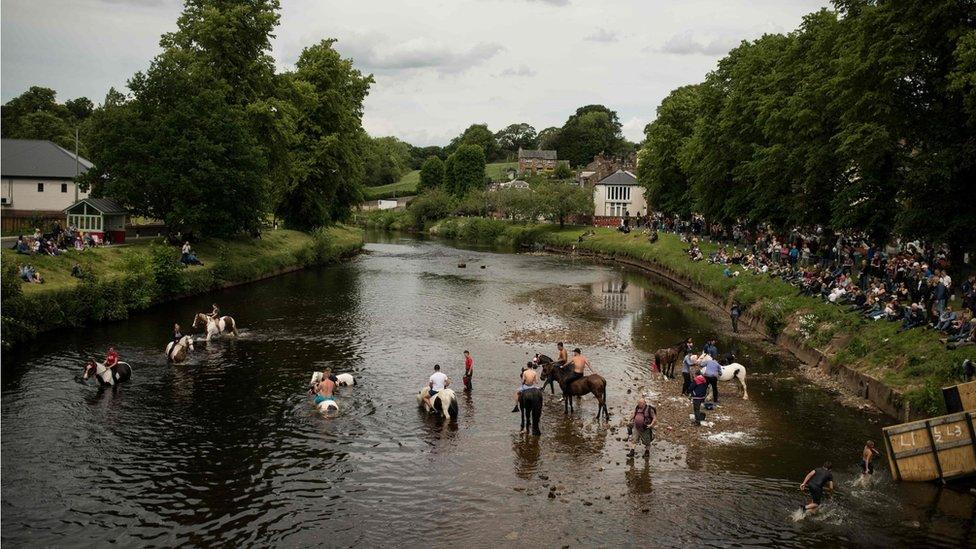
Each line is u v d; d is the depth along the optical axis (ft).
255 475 69.05
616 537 57.62
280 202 269.85
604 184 403.13
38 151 262.06
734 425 84.48
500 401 93.66
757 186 183.62
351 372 106.22
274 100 212.02
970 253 125.18
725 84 232.32
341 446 76.79
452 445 77.51
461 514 61.62
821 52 151.94
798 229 189.37
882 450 76.23
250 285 195.42
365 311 158.30
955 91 104.78
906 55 109.50
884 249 154.40
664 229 302.45
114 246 174.09
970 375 78.95
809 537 57.57
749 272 174.81
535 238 364.58
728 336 137.18
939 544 56.29
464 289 197.98
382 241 397.19
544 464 72.59
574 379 88.48
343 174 289.12
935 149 109.91
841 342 109.29
